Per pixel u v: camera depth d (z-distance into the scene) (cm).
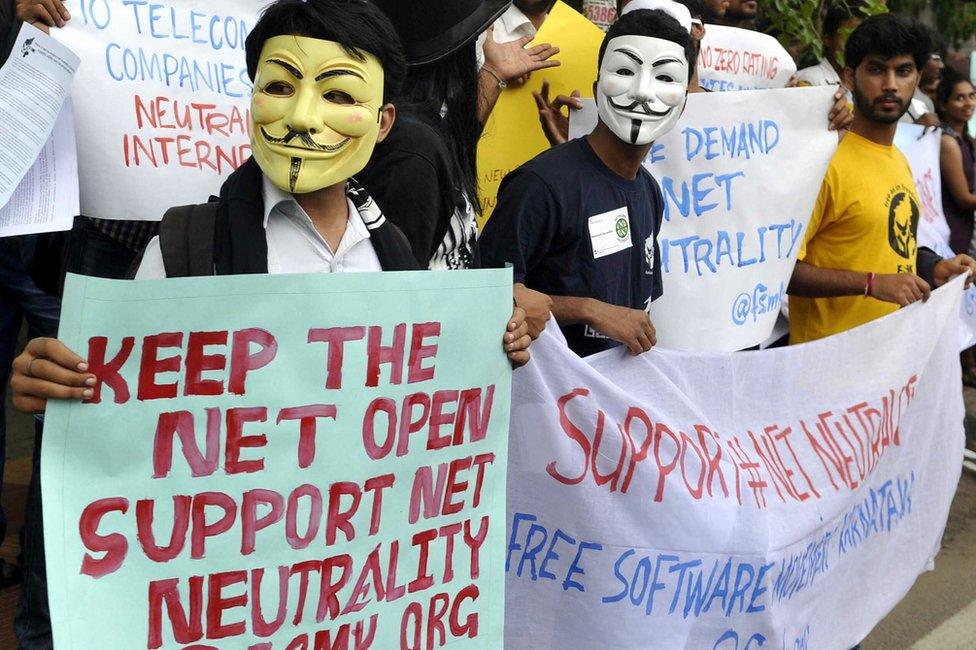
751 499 291
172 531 178
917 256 435
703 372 292
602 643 272
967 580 461
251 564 186
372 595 201
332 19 183
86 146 275
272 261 192
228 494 182
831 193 393
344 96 186
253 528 185
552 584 268
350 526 195
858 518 333
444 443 207
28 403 167
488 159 368
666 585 276
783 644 304
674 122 302
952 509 540
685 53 298
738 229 366
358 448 194
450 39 262
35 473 273
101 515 171
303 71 183
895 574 357
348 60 184
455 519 212
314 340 186
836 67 609
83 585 170
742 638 293
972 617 427
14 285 335
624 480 267
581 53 384
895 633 409
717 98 355
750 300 373
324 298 185
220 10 292
